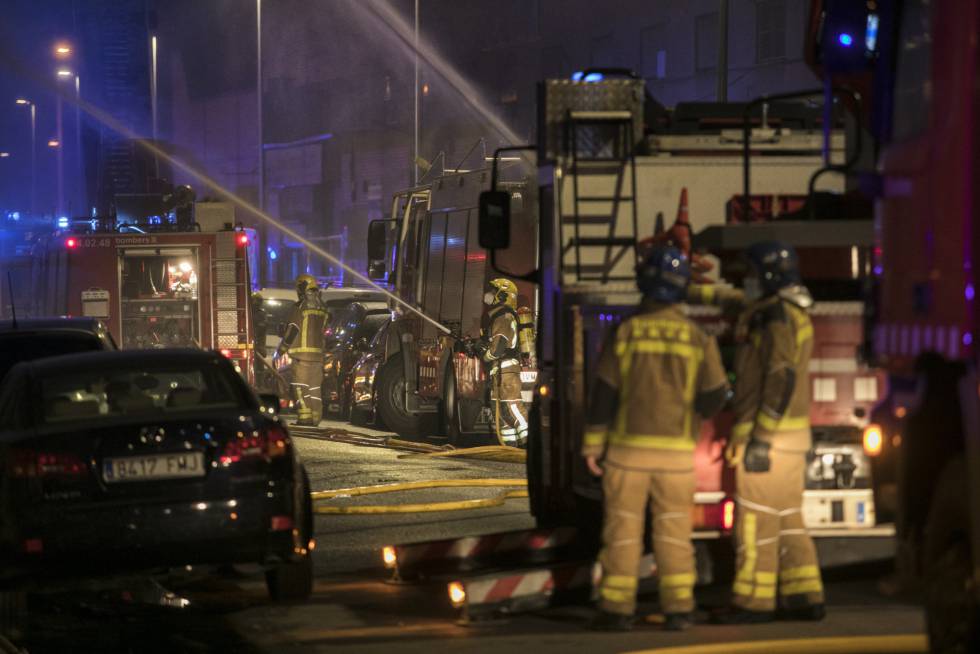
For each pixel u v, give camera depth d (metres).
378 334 52.44
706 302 19.84
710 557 20.30
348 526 29.08
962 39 14.66
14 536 19.67
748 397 18.53
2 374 30.66
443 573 23.12
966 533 14.76
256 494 20.31
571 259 23.19
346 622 20.11
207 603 21.72
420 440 48.78
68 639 19.42
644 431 18.31
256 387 61.97
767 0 117.50
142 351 22.64
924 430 15.17
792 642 17.59
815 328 19.25
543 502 25.11
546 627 19.23
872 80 20.17
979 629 14.11
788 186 23.70
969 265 14.29
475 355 42.69
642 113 23.77
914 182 15.79
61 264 58.91
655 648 17.61
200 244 58.09
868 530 19.11
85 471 19.84
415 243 48.84
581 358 22.34
